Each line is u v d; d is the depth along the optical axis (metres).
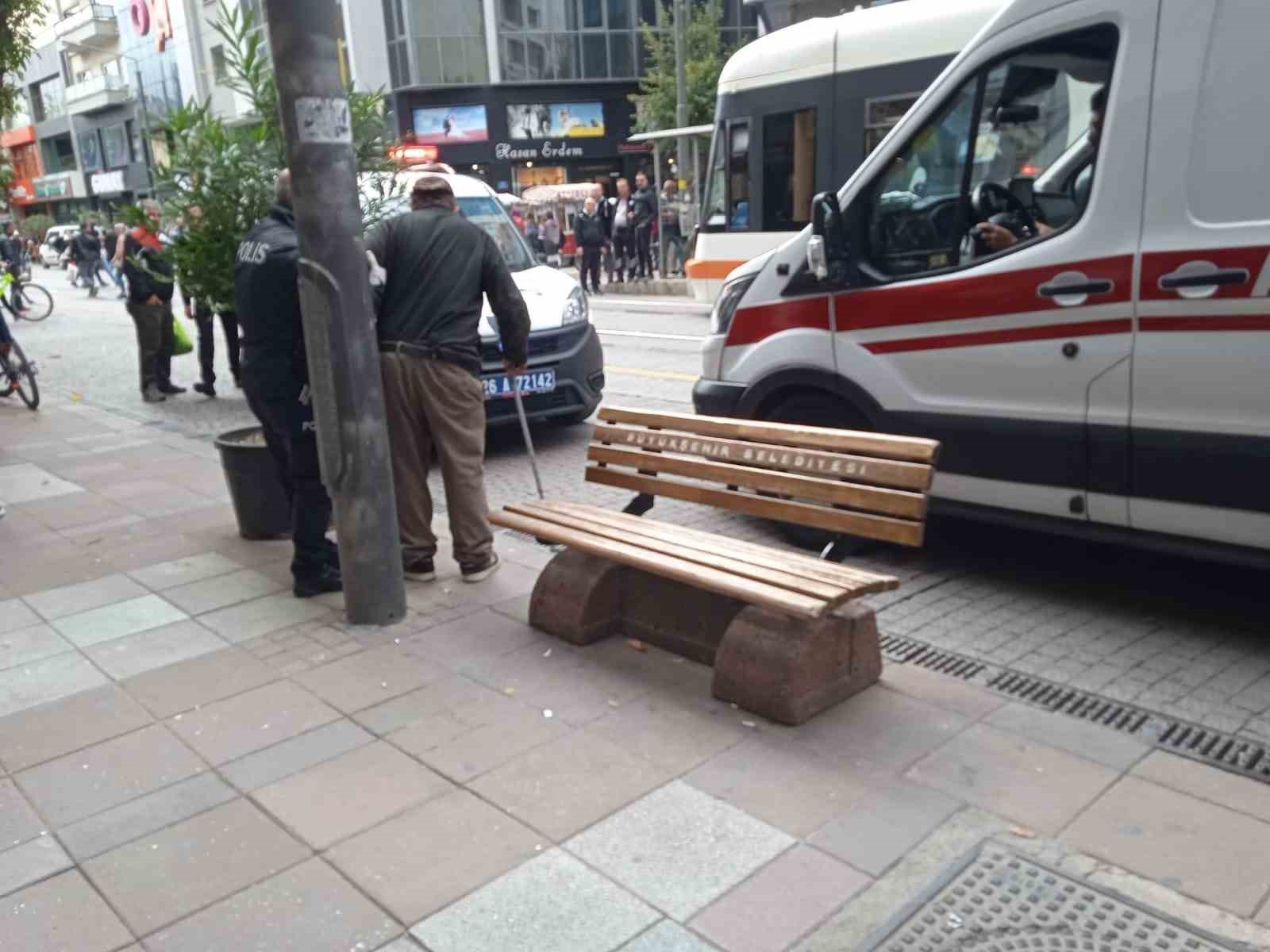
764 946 2.63
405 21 37.59
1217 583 5.04
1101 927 2.64
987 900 2.76
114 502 7.18
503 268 5.08
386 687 4.12
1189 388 4.10
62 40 62.09
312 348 4.45
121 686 4.25
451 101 38.75
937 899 2.77
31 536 6.46
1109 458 4.40
